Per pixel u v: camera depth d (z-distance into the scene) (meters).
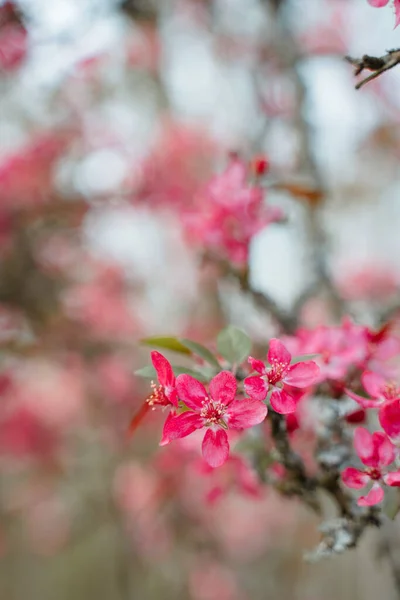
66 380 5.13
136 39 4.44
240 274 2.43
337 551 1.67
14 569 6.94
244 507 6.39
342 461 1.73
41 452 5.63
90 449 5.54
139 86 4.90
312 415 1.94
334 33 3.80
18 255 4.20
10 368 4.14
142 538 5.31
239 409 1.39
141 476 4.85
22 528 6.34
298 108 3.28
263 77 3.70
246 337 1.69
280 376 1.45
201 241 2.50
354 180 4.31
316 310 3.30
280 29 3.56
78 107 4.41
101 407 5.24
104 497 5.34
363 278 4.33
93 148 4.34
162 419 4.42
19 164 4.16
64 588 6.82
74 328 4.69
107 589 6.54
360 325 2.00
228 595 6.00
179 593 5.80
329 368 1.80
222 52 4.48
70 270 4.57
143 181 4.42
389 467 1.50
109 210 4.42
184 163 4.58
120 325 5.04
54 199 4.23
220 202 2.43
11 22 2.98
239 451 1.92
